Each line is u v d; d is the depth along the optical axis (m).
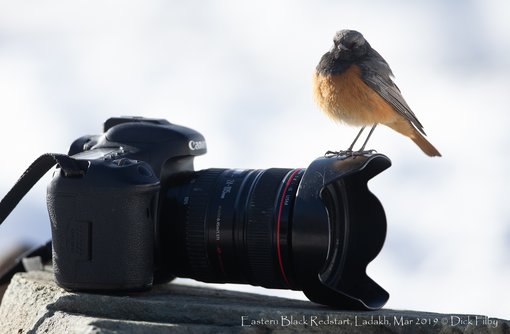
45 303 7.11
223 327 6.61
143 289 7.25
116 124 8.11
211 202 7.46
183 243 7.52
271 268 7.19
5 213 7.76
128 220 7.01
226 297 8.05
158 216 7.62
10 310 7.70
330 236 7.28
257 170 7.71
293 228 6.93
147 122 7.97
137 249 7.10
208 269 7.53
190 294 8.05
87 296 6.87
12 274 9.42
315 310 7.14
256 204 7.23
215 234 7.37
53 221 7.08
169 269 7.78
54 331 6.46
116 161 7.13
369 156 7.23
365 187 7.77
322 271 7.43
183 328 6.45
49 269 9.33
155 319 6.83
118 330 6.20
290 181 7.29
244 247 7.24
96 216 6.96
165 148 7.64
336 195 7.71
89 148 7.88
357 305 7.11
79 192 6.93
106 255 6.98
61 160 6.97
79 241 7.00
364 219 7.80
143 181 7.03
